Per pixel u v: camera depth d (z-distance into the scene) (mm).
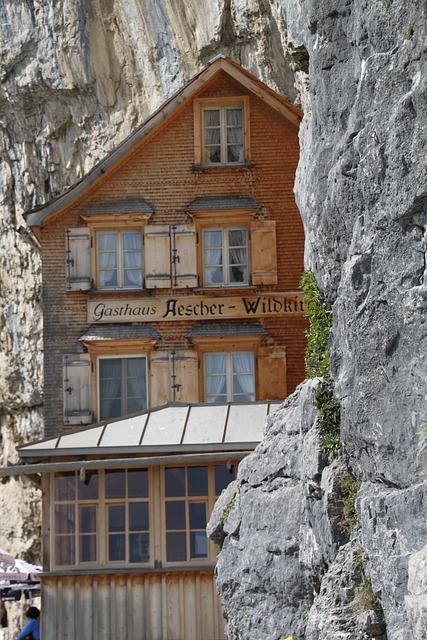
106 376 47000
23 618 57750
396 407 20609
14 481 62562
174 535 35781
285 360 46531
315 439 24172
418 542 19031
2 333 63562
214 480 35938
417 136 19953
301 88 48875
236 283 47344
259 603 26578
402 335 20531
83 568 35656
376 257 21266
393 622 19328
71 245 47594
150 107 59375
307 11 25375
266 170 47906
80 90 60656
